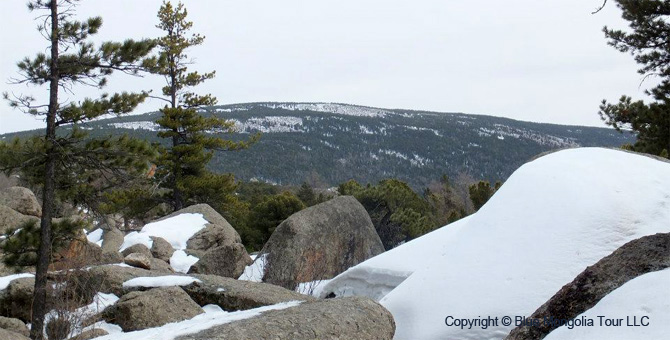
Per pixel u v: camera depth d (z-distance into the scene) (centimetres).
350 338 577
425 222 2419
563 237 671
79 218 1102
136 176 1084
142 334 592
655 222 680
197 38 2939
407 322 682
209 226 1691
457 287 678
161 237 1543
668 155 1856
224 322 578
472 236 732
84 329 753
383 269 860
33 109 950
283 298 820
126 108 988
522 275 654
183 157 2777
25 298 885
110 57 971
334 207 1416
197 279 870
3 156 938
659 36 1817
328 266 1326
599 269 504
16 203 1450
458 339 634
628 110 1931
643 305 406
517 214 721
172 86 2883
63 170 1038
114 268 922
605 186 716
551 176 750
